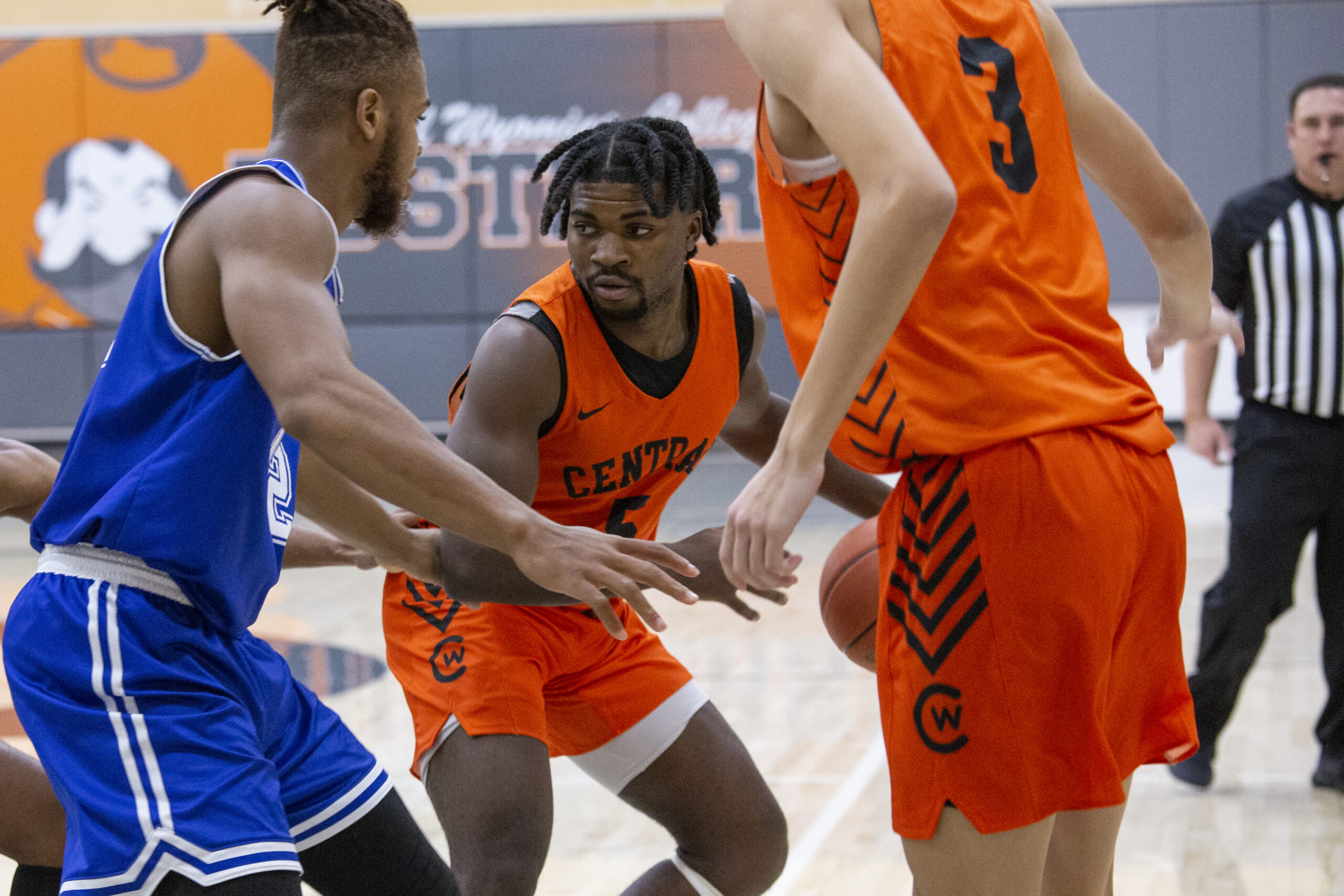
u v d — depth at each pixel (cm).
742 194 2356
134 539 335
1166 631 350
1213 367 845
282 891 321
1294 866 670
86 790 324
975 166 324
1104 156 373
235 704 344
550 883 676
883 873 673
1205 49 2280
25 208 2400
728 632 1278
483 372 425
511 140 2394
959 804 327
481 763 448
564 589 332
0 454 410
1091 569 321
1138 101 2303
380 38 371
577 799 827
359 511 420
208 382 338
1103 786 329
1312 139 797
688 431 470
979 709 323
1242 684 794
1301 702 996
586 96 2386
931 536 325
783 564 308
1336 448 768
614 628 344
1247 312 808
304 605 1436
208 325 337
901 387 325
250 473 344
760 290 2341
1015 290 324
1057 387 322
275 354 315
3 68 2386
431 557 438
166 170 2403
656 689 488
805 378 299
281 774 382
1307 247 790
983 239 322
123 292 2406
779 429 523
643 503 490
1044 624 320
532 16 2378
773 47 304
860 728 955
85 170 2397
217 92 2394
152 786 322
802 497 300
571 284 440
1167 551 341
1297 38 2259
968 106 325
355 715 984
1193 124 2294
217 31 2388
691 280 461
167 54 2388
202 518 336
